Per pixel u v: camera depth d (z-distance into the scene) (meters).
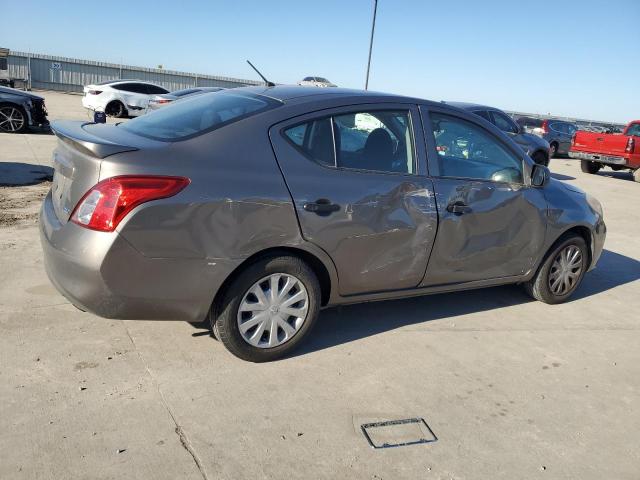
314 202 3.29
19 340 3.43
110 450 2.55
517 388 3.48
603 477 2.73
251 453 2.63
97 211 2.81
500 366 3.74
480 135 4.22
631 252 7.24
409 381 3.42
